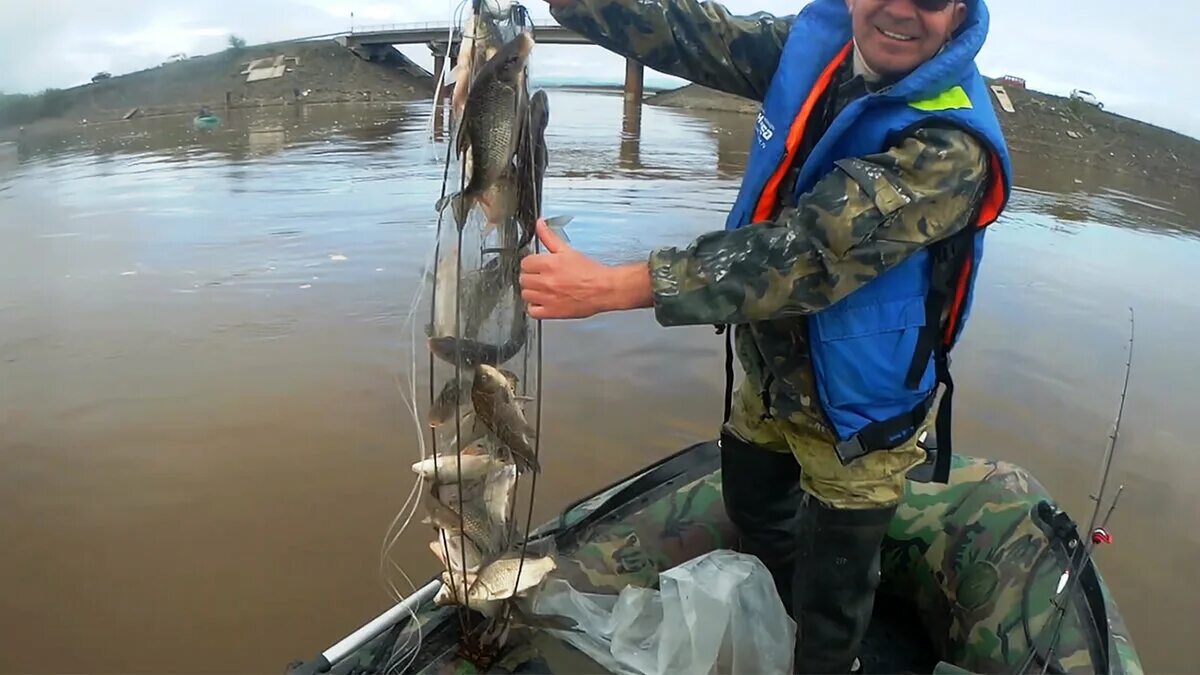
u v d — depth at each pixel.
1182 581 2.34
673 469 1.85
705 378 3.25
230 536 2.35
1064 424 3.10
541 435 2.83
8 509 2.44
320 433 2.83
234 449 2.74
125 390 3.08
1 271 4.30
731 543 1.73
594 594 1.56
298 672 1.31
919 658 1.68
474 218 1.11
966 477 1.70
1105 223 6.79
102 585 2.19
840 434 1.31
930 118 1.14
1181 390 3.43
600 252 4.76
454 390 1.14
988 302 4.37
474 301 1.13
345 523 2.42
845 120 1.19
